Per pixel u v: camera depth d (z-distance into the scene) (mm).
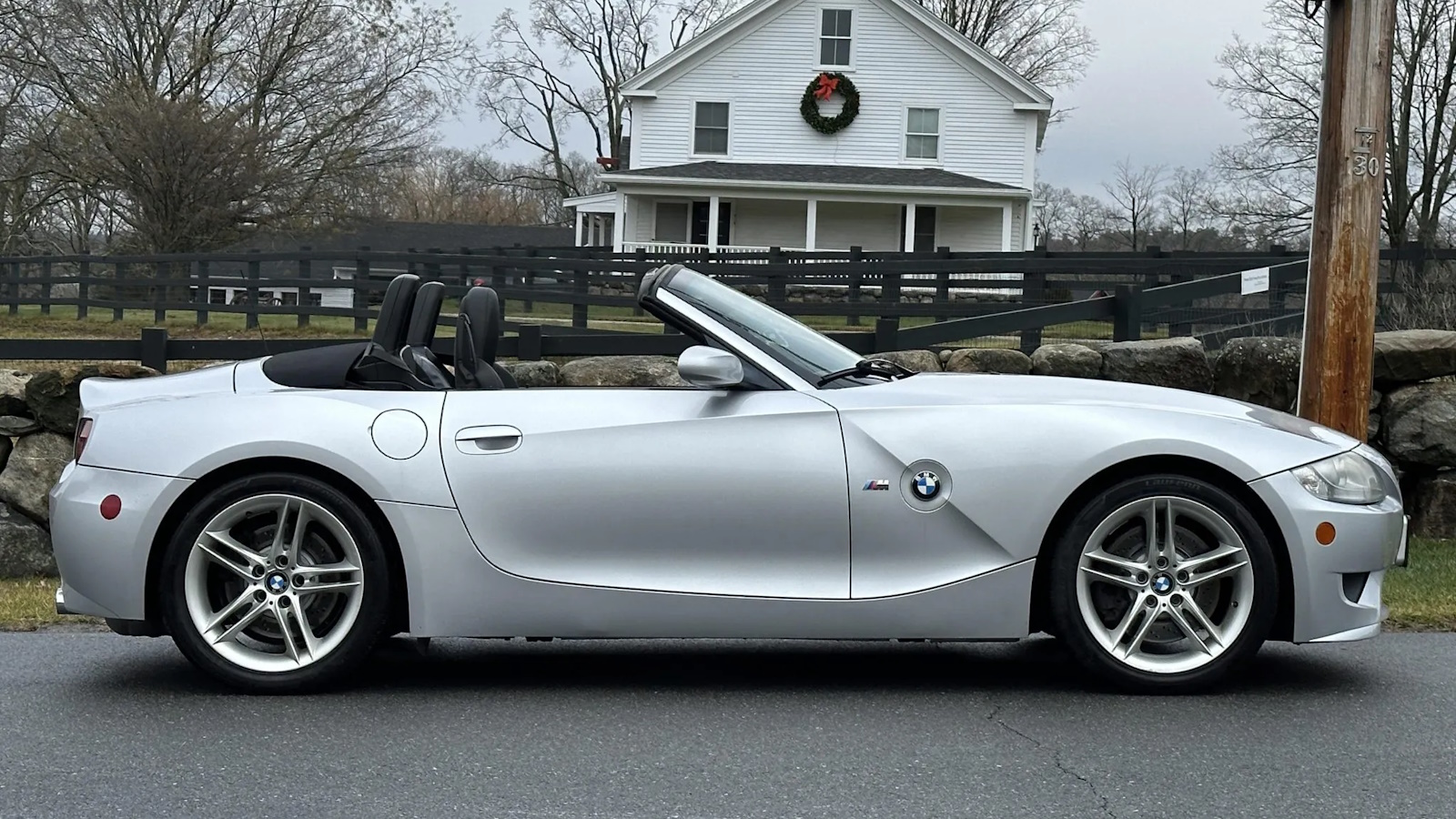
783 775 3670
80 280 21891
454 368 5078
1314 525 4324
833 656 5207
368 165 37656
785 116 35031
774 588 4414
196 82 37094
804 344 4840
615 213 36375
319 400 4543
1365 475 4426
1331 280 6832
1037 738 4008
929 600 4383
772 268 18141
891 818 3332
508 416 4504
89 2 36188
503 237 52719
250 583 4465
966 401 4512
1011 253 19844
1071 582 4402
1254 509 4402
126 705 4426
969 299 25016
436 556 4426
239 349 7781
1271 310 10594
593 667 5008
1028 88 34344
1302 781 3604
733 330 4656
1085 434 4379
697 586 4414
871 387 4602
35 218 37656
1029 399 4547
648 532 4426
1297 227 39406
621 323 19234
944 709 4352
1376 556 4375
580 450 4441
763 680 4793
